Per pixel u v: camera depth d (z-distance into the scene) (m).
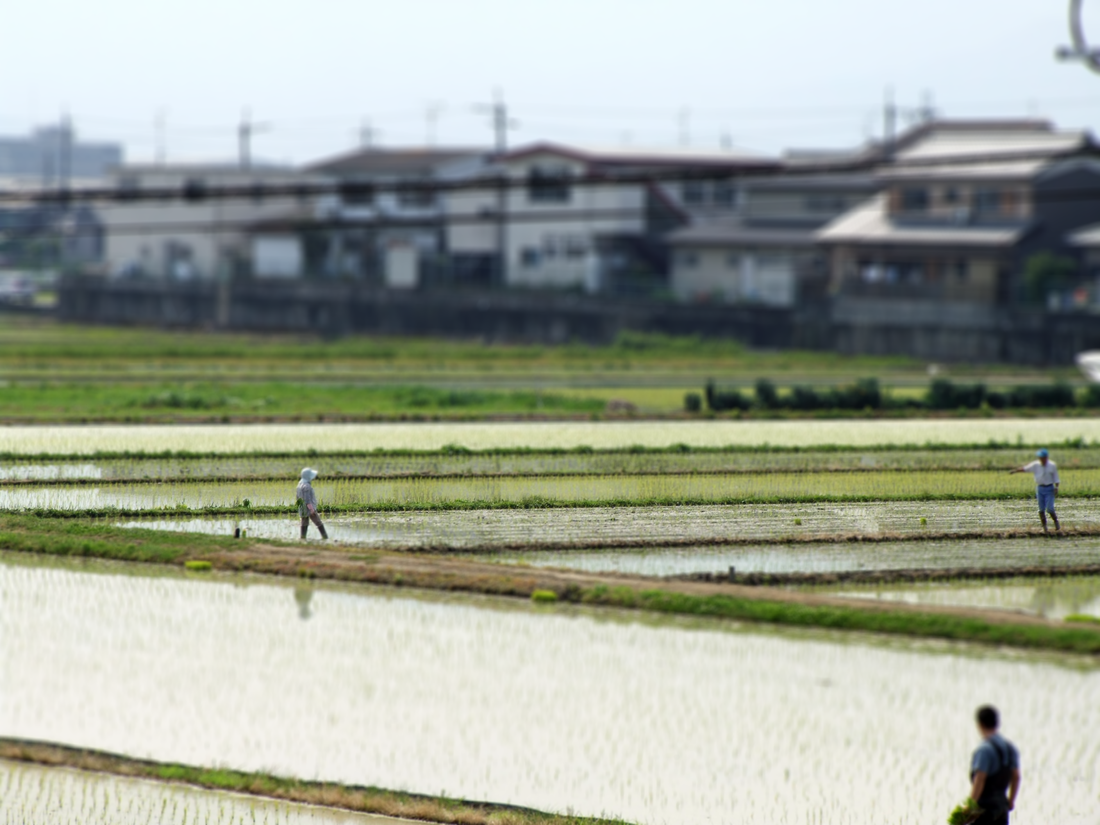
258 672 54.97
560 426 123.12
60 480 90.56
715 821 43.16
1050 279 197.12
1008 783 39.16
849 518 82.06
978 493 89.50
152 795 45.97
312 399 143.12
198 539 73.31
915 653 57.06
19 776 47.16
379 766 47.19
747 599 62.31
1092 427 126.69
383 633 59.69
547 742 48.66
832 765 46.69
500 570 67.50
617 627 60.81
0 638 58.59
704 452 106.94
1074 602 64.19
